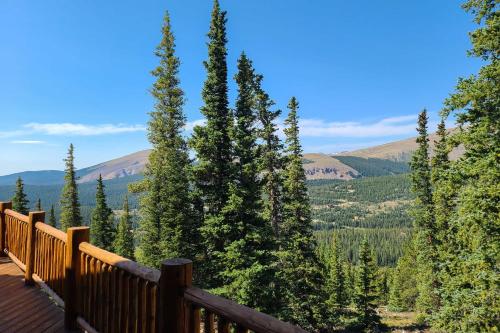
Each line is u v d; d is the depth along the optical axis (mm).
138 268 3475
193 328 2699
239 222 18000
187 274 2881
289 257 24734
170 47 29734
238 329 2230
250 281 16812
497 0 11305
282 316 19312
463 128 12344
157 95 29031
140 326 3436
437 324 15570
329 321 27484
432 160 21766
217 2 21359
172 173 24438
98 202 43594
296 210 25922
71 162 41219
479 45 11664
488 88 11477
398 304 54625
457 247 19656
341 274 46094
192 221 22375
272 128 25422
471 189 11914
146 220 26453
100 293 4301
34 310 5676
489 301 12812
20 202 42094
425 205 26547
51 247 6020
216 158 20359
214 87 20844
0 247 9016
